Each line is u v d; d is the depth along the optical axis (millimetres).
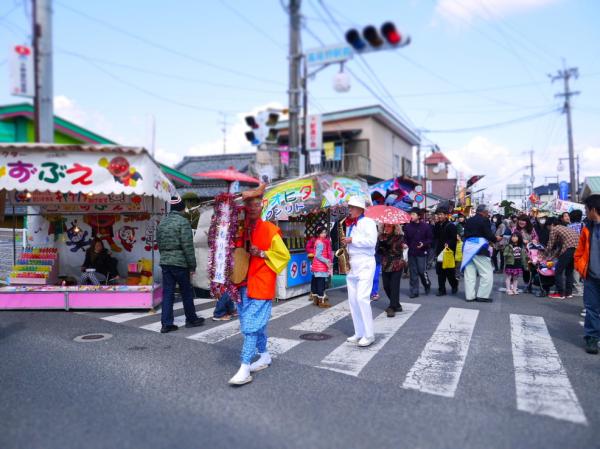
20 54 7301
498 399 3883
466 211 14766
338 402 3826
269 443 3123
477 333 6156
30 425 3408
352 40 7547
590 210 5160
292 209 8367
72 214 8953
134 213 8898
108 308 7645
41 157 6859
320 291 8125
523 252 9938
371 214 7129
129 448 3066
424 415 3562
